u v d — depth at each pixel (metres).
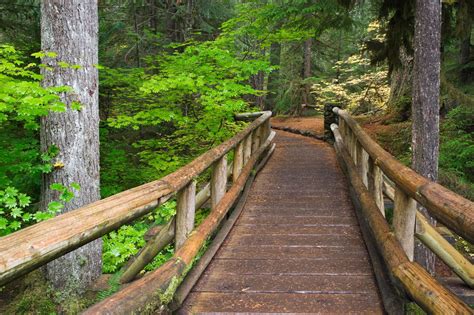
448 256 3.41
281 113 20.56
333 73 21.12
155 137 9.59
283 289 3.11
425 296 2.07
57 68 3.99
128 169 7.33
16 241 1.35
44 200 4.08
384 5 7.23
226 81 6.83
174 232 3.22
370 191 4.43
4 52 4.89
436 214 1.94
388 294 2.79
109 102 8.09
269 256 3.83
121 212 2.04
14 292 3.99
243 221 4.97
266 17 7.95
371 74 15.30
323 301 2.89
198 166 3.38
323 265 3.58
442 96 9.94
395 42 7.47
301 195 6.15
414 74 5.19
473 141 8.55
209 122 7.75
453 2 6.43
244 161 6.61
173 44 7.97
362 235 4.38
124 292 2.11
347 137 7.59
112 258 4.53
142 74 7.46
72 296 3.86
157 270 2.53
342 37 18.69
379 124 11.56
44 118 4.03
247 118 9.68
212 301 2.91
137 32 10.82
